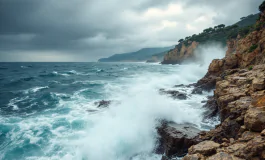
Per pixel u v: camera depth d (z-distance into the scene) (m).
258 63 19.58
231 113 9.48
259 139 5.79
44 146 10.88
